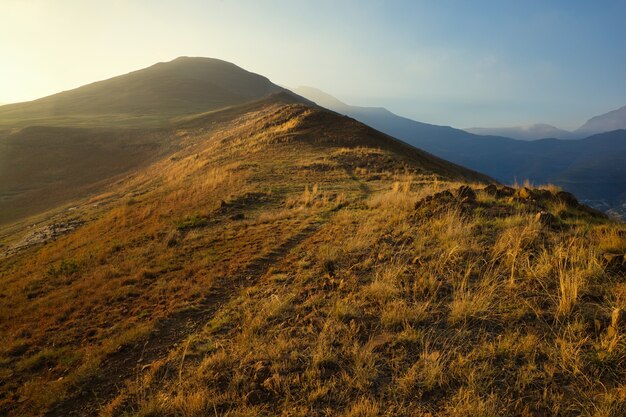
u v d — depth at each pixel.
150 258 10.70
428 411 3.45
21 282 11.27
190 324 6.21
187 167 31.58
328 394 3.87
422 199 10.02
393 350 4.35
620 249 5.62
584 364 3.67
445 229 7.58
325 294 6.09
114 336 6.21
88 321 7.19
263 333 5.22
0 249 22.27
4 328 7.59
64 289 9.51
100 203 28.70
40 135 58.66
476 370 3.83
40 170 48.50
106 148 55.12
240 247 10.10
